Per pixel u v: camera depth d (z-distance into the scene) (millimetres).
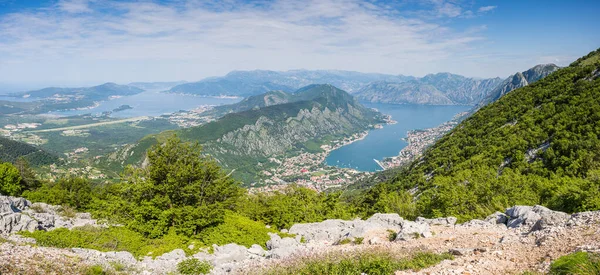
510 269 12383
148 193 32719
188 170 33812
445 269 13219
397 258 15492
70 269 15547
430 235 22188
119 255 22000
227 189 35625
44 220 34781
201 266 20891
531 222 20719
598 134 52906
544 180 42094
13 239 22734
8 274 13047
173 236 28281
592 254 10680
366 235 24781
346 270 14805
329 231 29844
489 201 38812
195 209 30109
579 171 45281
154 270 20547
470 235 20812
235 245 26797
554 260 11781
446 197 41625
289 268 16875
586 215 17203
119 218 32219
